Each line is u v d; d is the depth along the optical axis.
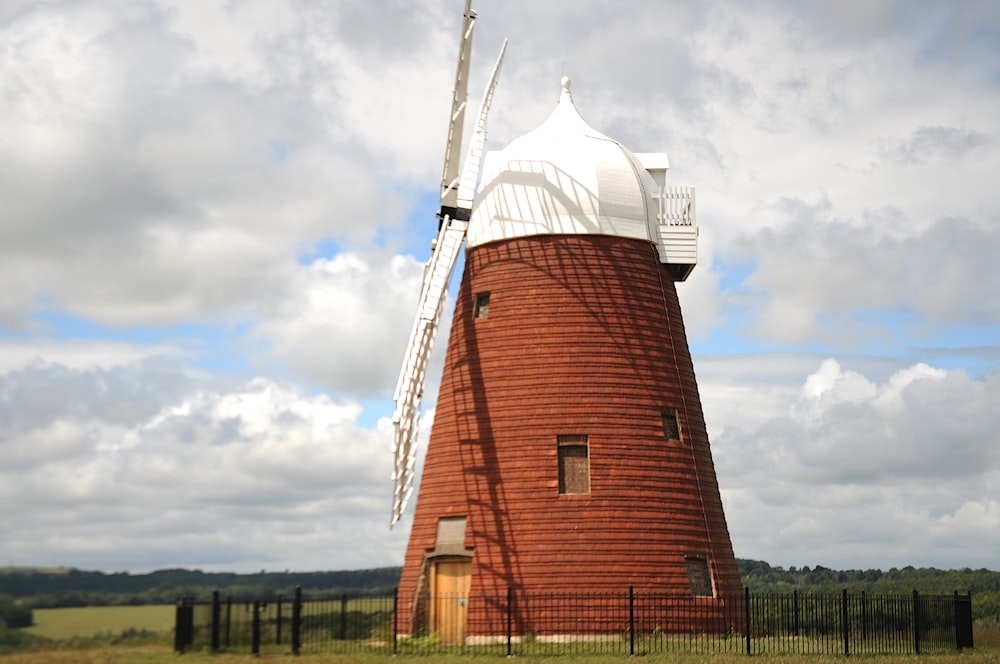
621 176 49.81
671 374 48.66
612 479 46.00
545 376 47.19
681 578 45.75
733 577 48.12
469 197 49.41
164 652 36.44
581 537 45.25
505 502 46.19
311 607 41.06
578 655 39.00
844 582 73.81
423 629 46.59
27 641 33.38
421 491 49.38
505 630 44.91
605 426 46.59
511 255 49.06
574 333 47.56
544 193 49.16
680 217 50.84
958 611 43.53
